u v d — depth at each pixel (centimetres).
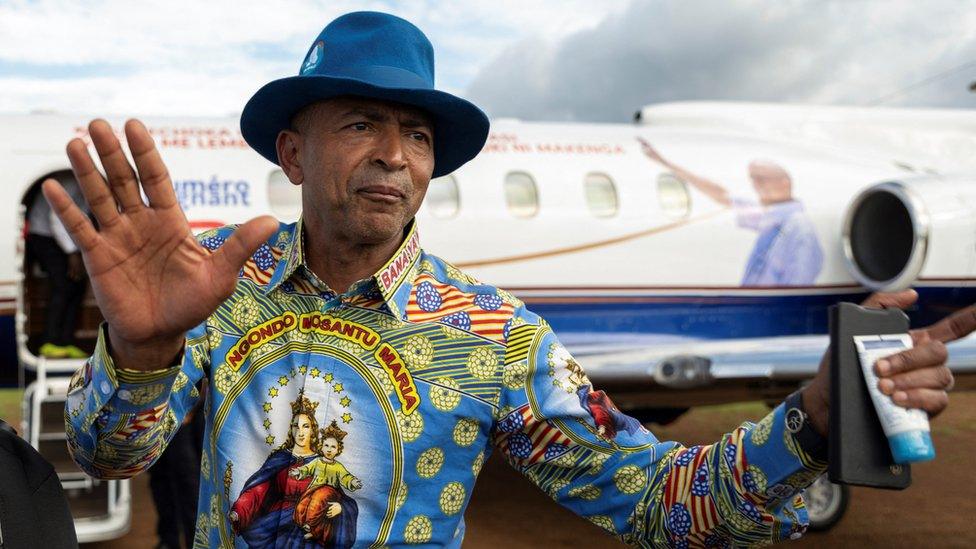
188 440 454
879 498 766
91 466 135
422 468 139
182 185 653
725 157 819
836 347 115
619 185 762
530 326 145
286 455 137
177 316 116
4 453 128
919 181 803
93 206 112
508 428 146
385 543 138
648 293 759
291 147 155
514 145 759
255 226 114
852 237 804
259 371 139
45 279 740
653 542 147
